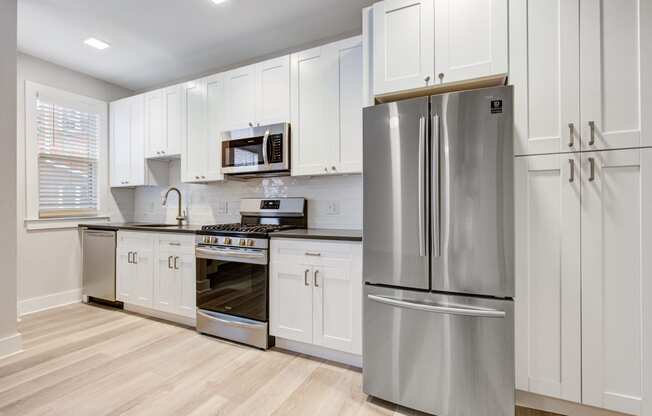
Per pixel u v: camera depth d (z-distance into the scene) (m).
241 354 2.25
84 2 2.32
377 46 1.89
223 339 2.50
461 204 1.54
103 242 3.28
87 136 3.57
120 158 3.66
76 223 3.46
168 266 2.84
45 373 1.97
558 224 1.56
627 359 1.46
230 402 1.71
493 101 1.49
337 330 2.09
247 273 2.41
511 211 1.47
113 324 2.80
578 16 1.53
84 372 1.99
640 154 1.44
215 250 2.53
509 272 1.48
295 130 2.59
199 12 2.46
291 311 2.25
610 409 1.48
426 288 1.62
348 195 2.74
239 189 3.29
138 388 1.83
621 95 1.47
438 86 1.77
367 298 1.75
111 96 3.82
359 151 2.35
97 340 2.46
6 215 2.22
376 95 1.90
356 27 2.70
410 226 1.65
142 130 3.47
